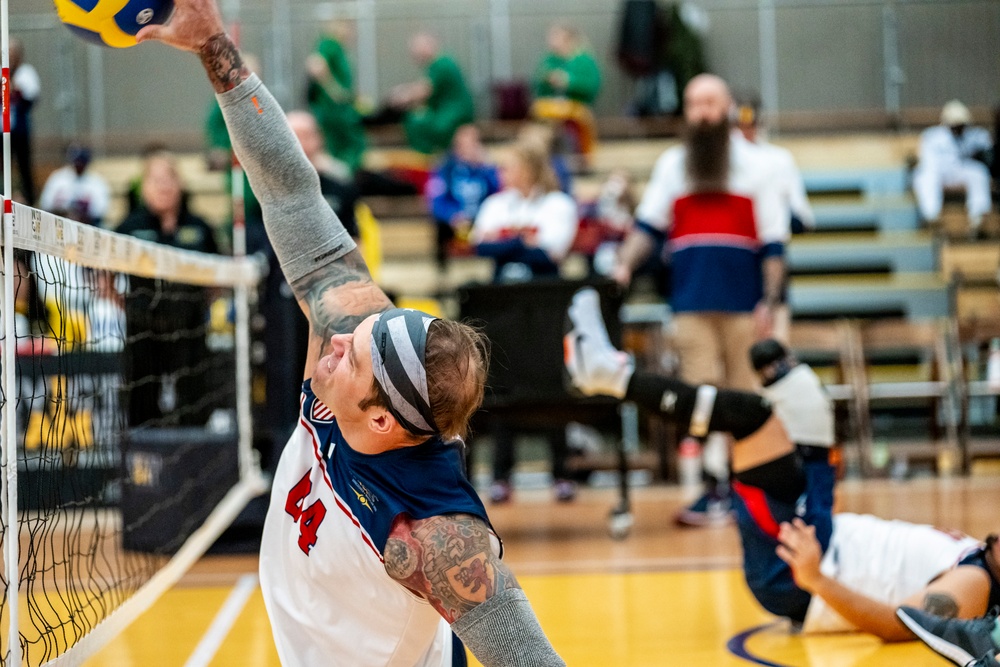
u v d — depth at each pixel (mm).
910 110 19156
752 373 9531
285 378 8812
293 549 2730
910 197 18109
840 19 19281
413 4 19359
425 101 17891
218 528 6238
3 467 3002
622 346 8242
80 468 6480
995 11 19203
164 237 10281
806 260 17141
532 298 8414
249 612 6164
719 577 6980
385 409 2430
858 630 5332
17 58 15688
